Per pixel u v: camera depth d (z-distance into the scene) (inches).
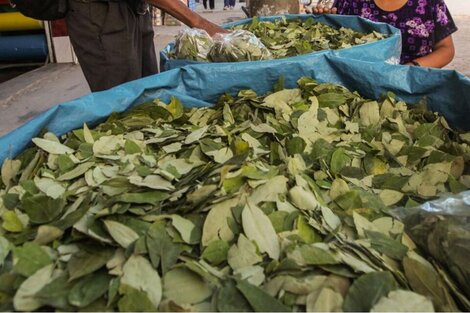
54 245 25.7
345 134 42.0
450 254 26.2
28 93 131.0
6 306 22.5
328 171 35.6
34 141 36.6
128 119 42.9
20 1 56.1
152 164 34.6
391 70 49.0
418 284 24.6
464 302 23.8
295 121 41.9
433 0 72.7
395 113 45.7
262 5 111.9
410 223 29.8
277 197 29.4
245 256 25.2
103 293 22.7
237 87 49.3
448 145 40.2
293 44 64.2
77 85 139.4
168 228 26.5
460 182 35.7
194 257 25.7
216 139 37.9
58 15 58.3
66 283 22.9
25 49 172.6
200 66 48.3
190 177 31.1
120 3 57.6
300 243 26.2
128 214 27.4
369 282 23.0
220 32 64.3
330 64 51.2
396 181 35.3
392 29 67.2
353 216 28.8
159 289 23.2
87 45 58.1
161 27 253.0
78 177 33.3
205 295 23.3
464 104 45.6
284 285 23.6
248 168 30.6
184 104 47.9
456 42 187.9
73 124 41.2
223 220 27.2
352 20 75.4
